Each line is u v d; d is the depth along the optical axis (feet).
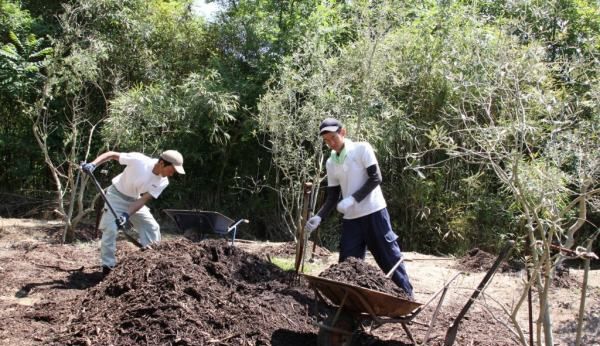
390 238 17.99
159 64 37.83
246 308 15.81
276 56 36.04
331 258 28.12
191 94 34.22
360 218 18.02
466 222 33.73
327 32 34.91
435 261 29.55
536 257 12.53
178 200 37.52
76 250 26.25
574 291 23.38
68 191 36.58
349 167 17.88
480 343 16.67
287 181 36.76
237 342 14.44
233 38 37.88
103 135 33.12
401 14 28.94
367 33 26.58
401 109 33.06
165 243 18.33
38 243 27.25
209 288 16.25
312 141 25.62
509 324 18.89
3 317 16.34
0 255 24.20
